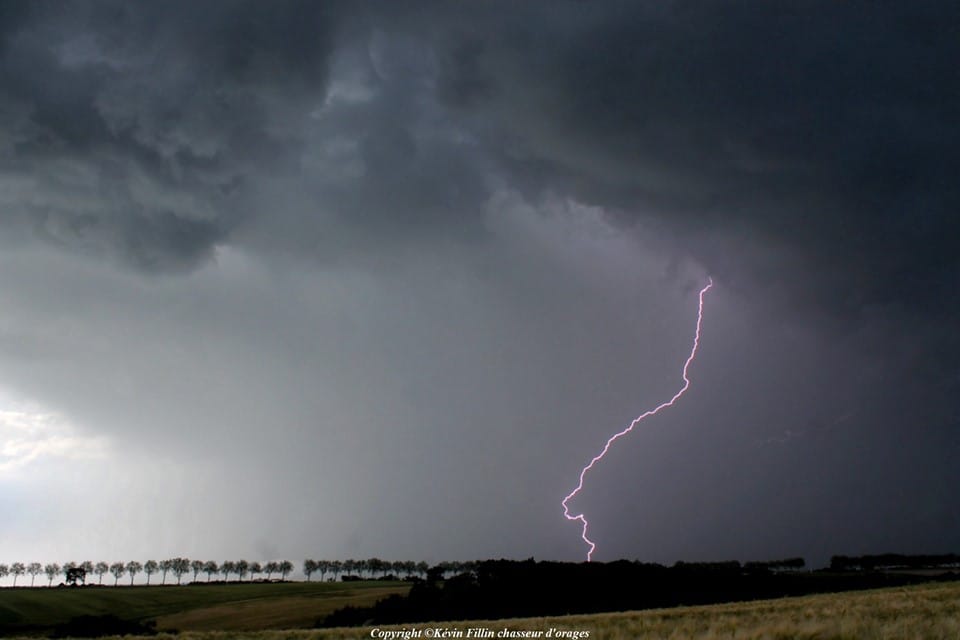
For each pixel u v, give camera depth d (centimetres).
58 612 7756
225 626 6256
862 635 1811
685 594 5853
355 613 5959
